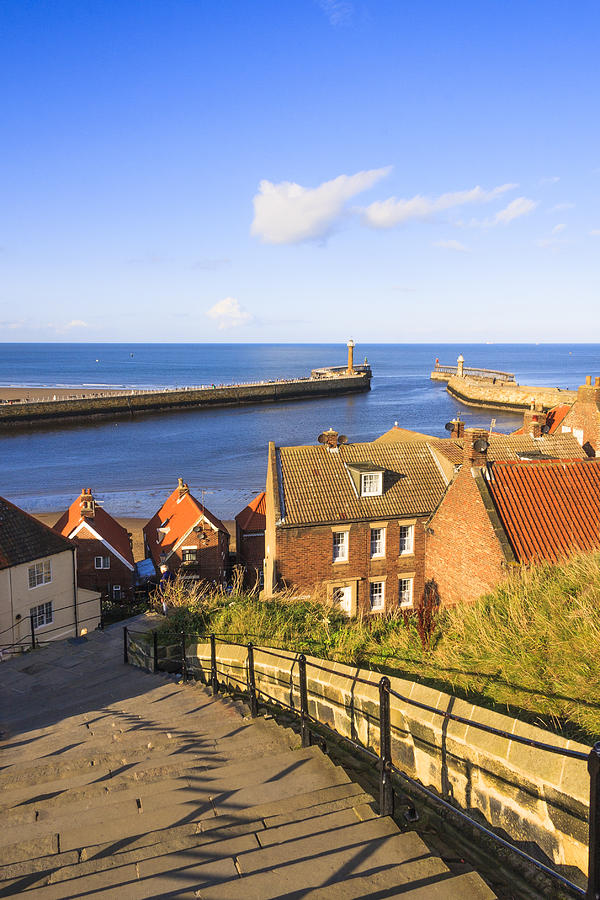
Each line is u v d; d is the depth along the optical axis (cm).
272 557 2975
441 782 620
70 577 3108
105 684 1295
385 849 455
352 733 786
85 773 720
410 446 3312
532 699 711
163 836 509
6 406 11306
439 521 2164
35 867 479
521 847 514
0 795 679
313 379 17288
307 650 1138
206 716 954
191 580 4016
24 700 1230
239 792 597
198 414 13275
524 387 13662
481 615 1031
